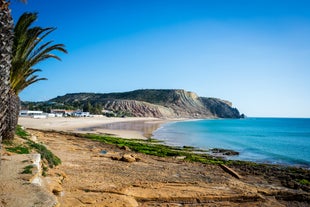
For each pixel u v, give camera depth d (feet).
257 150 134.21
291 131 319.06
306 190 52.16
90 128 236.43
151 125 362.33
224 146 147.13
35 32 53.16
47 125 224.33
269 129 359.46
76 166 51.70
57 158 54.24
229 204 38.04
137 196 35.65
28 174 28.09
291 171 75.61
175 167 64.75
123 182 42.14
